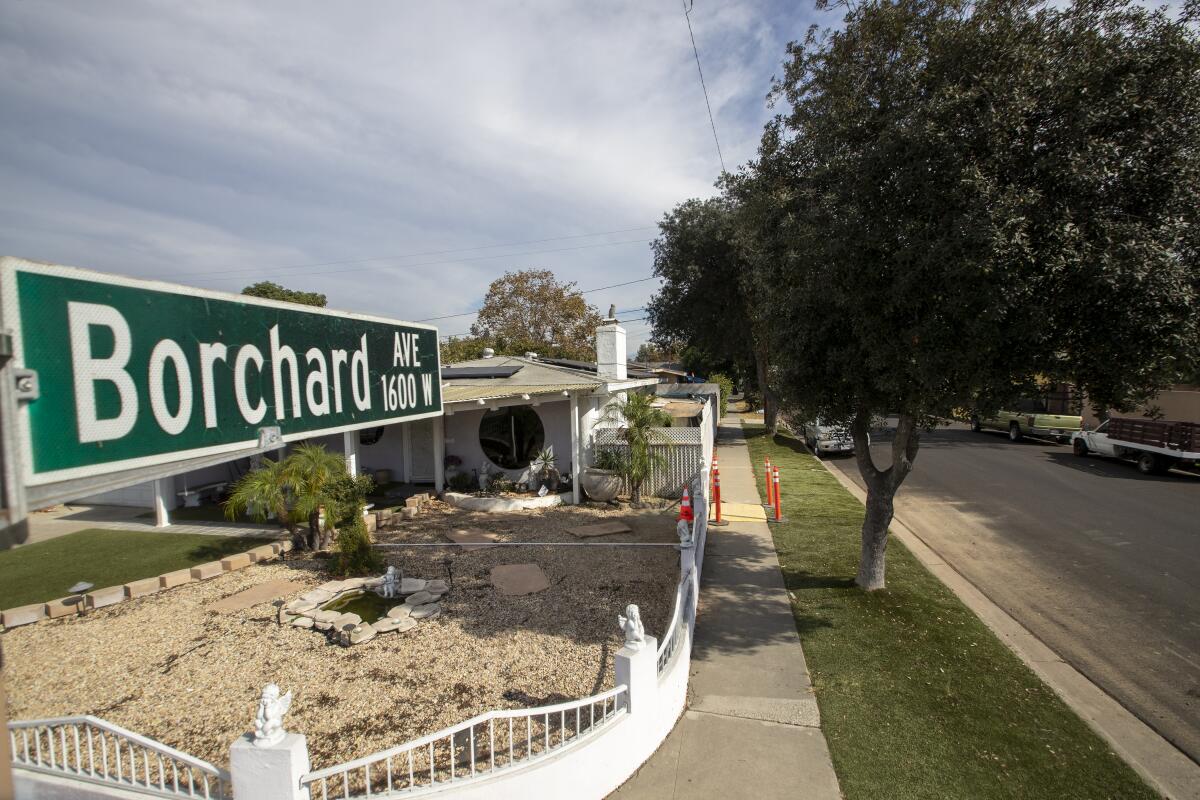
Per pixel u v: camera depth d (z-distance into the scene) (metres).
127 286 1.98
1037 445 22.78
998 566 8.59
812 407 6.78
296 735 3.12
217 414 2.37
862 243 5.30
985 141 4.75
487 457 13.55
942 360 4.92
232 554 8.80
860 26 6.08
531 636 5.84
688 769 4.07
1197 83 4.49
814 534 10.06
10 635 6.01
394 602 6.70
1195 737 4.61
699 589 7.38
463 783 3.33
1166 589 7.64
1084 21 4.80
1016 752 4.29
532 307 36.34
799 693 5.05
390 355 3.78
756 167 7.58
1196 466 16.38
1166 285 4.27
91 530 10.38
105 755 3.57
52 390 1.72
